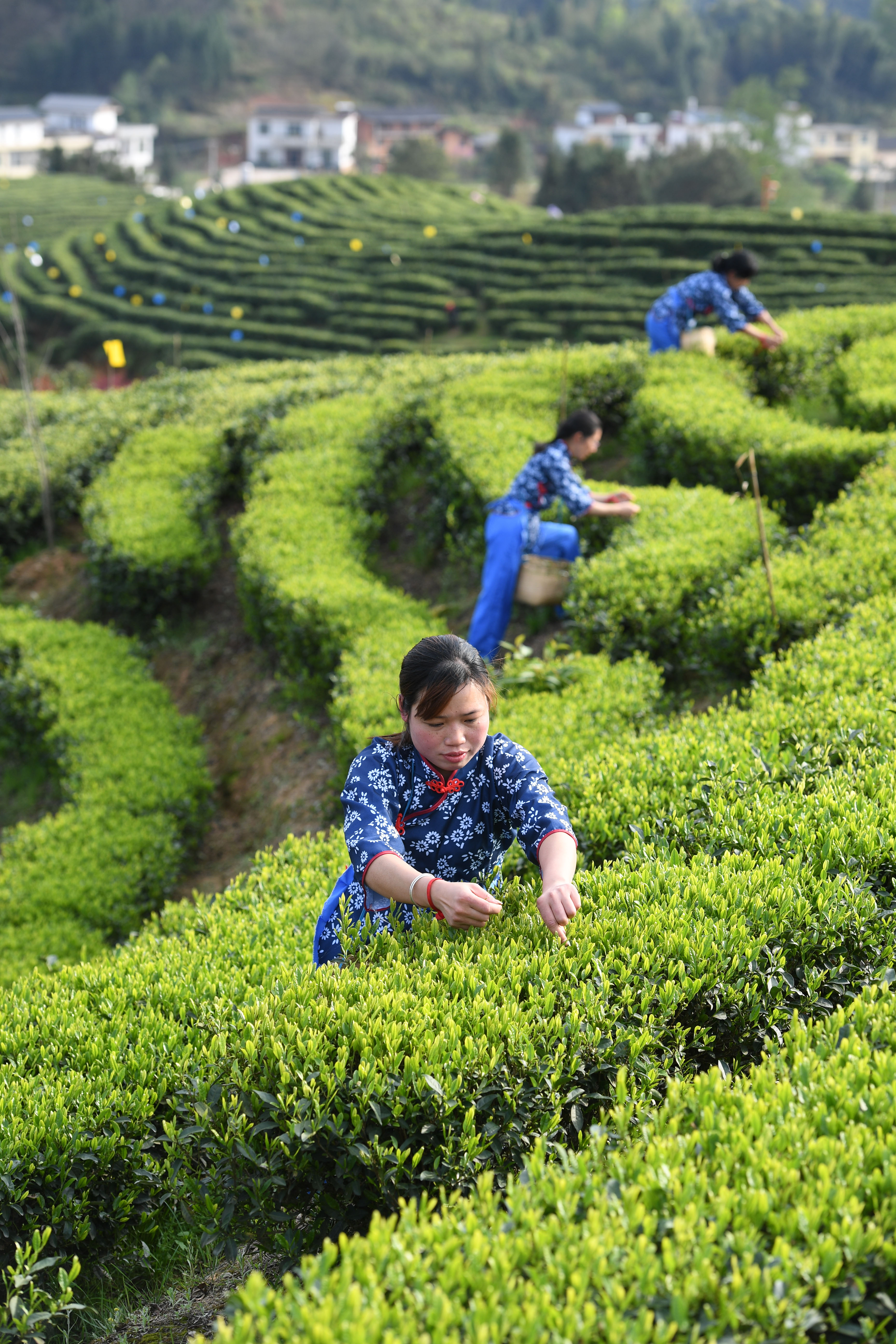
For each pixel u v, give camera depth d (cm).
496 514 812
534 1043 304
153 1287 354
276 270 4825
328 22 15888
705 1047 327
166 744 930
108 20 14475
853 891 359
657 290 3822
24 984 461
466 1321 201
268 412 1341
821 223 4031
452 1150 288
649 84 15650
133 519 1148
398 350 3841
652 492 897
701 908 354
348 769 698
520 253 4466
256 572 967
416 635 827
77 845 793
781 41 15550
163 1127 358
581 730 612
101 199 7538
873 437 889
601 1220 226
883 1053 271
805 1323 203
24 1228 335
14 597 1302
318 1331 195
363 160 12625
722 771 473
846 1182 232
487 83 15175
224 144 13188
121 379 4225
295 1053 311
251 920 495
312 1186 310
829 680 548
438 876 348
